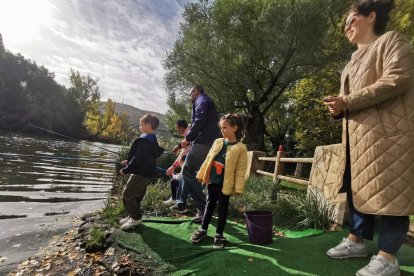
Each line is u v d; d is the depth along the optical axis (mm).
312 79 16391
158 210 4980
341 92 2939
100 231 3852
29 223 4773
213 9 16078
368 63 2590
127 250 3375
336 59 15086
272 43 14641
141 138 4008
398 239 2416
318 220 4230
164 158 9273
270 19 14328
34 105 48312
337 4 13836
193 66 16250
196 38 16172
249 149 17594
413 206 2256
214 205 3576
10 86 47562
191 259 3145
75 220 4957
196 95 4828
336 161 4566
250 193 6086
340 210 4223
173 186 5426
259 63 16484
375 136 2400
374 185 2373
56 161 14266
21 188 7672
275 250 3207
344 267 2756
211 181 3516
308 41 14133
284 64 15586
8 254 3545
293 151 19562
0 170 9969
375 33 2711
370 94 2383
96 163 15445
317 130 15820
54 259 3369
